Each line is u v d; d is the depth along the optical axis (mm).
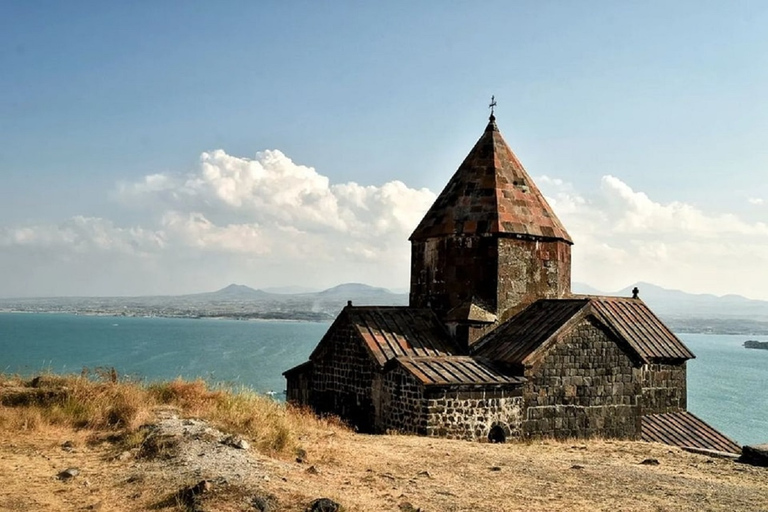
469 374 20406
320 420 20719
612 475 14641
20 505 10078
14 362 76688
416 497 11633
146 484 11102
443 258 24531
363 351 22672
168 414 15891
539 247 24641
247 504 10047
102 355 100938
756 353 197500
